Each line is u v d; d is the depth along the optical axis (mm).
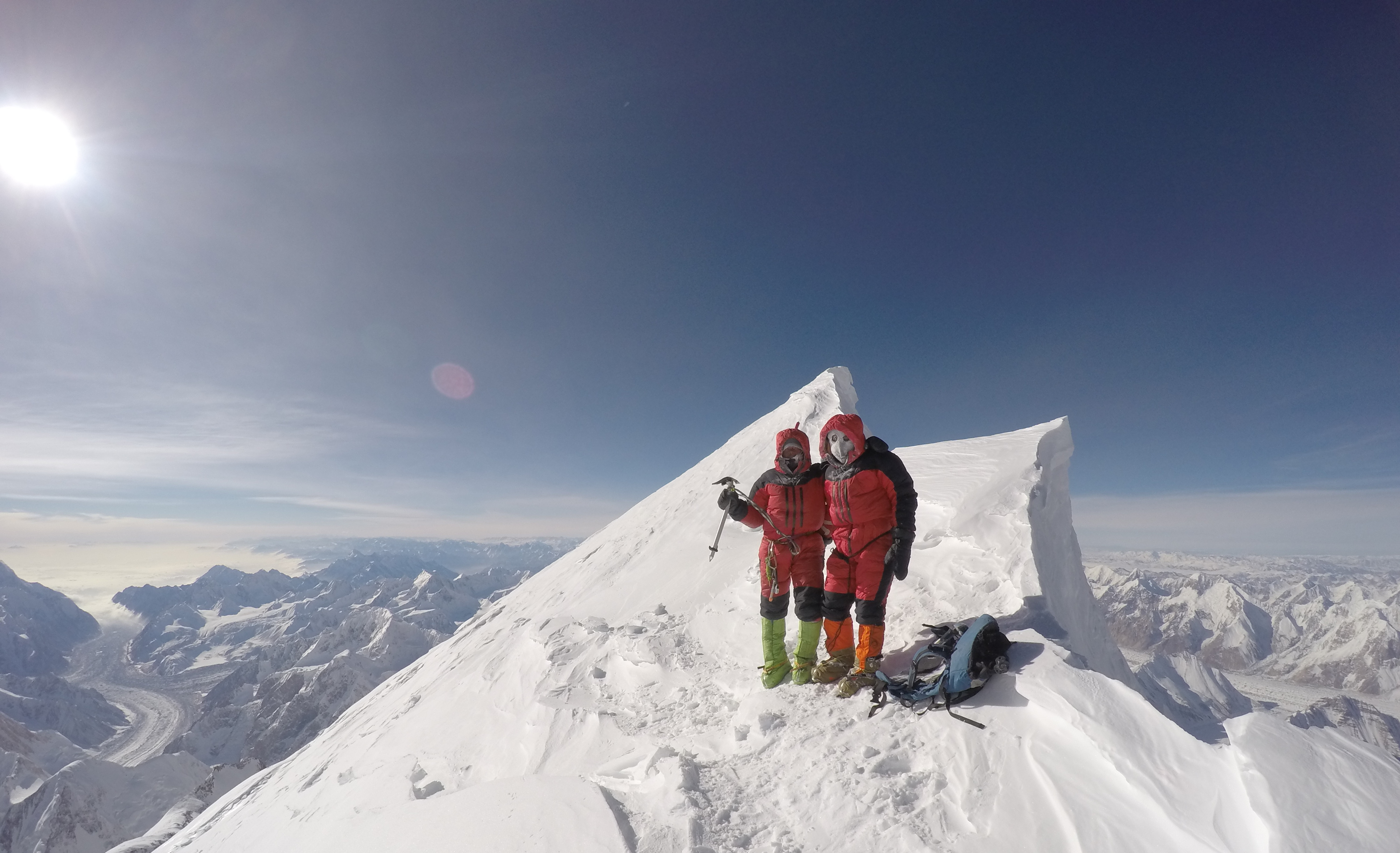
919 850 3012
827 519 5031
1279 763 2732
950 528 6559
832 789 3568
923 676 4285
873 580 4562
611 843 3412
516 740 6234
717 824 3506
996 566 5719
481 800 4230
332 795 7609
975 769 3424
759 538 9891
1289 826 2457
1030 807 3094
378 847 4449
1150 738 3137
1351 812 2475
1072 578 8031
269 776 13680
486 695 8000
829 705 4465
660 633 7078
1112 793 3006
